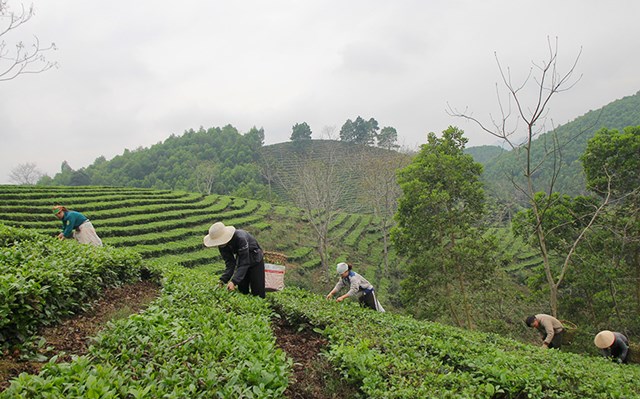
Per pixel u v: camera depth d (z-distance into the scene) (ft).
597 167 76.64
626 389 21.39
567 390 20.79
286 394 17.06
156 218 114.83
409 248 79.25
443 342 25.98
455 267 74.64
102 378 12.54
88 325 20.39
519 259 135.64
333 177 143.23
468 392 18.02
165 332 17.39
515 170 213.25
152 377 13.42
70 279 22.33
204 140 388.98
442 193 74.64
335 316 27.17
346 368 18.99
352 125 366.84
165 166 337.52
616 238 72.84
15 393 11.36
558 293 77.05
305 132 378.73
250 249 28.45
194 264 92.43
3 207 92.99
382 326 28.73
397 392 16.76
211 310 21.57
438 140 82.02
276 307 28.30
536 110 56.90
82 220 38.60
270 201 199.21
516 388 19.94
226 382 14.32
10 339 16.56
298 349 22.76
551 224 75.00
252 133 384.06
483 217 85.30
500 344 32.68
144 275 31.83
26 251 25.14
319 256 127.13
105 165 372.99
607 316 72.13
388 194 130.72
